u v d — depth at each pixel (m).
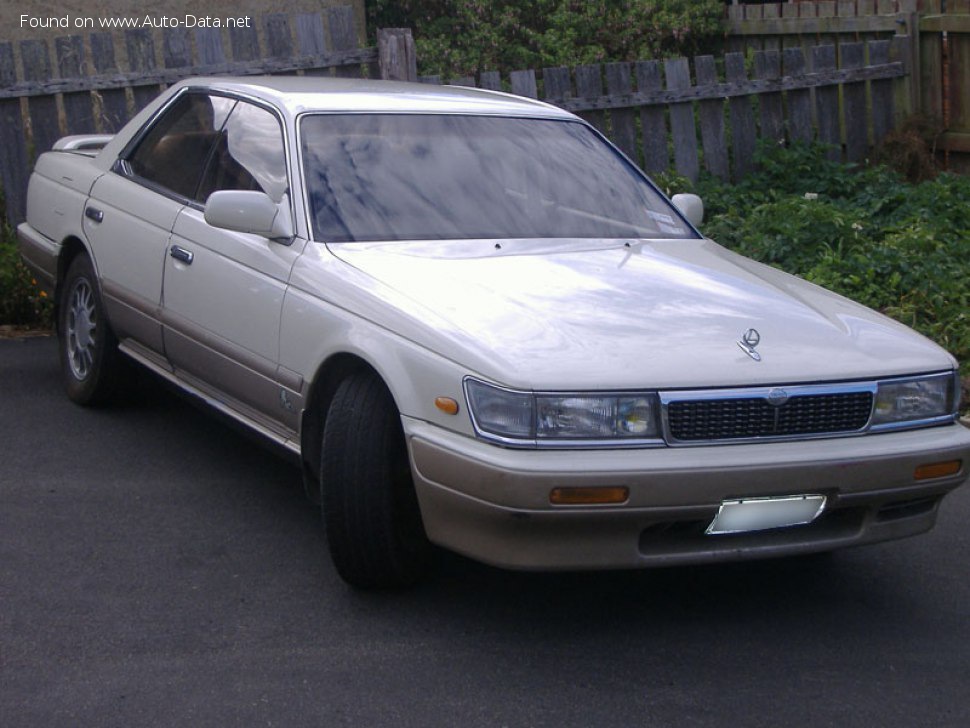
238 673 3.71
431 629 4.05
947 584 4.61
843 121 10.69
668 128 10.68
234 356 4.82
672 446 3.71
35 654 3.80
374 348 4.00
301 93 5.21
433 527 3.85
